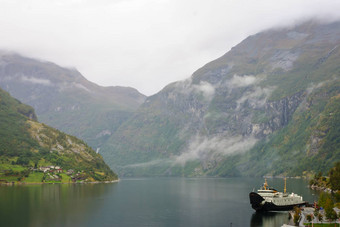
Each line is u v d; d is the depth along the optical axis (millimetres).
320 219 199875
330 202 199750
